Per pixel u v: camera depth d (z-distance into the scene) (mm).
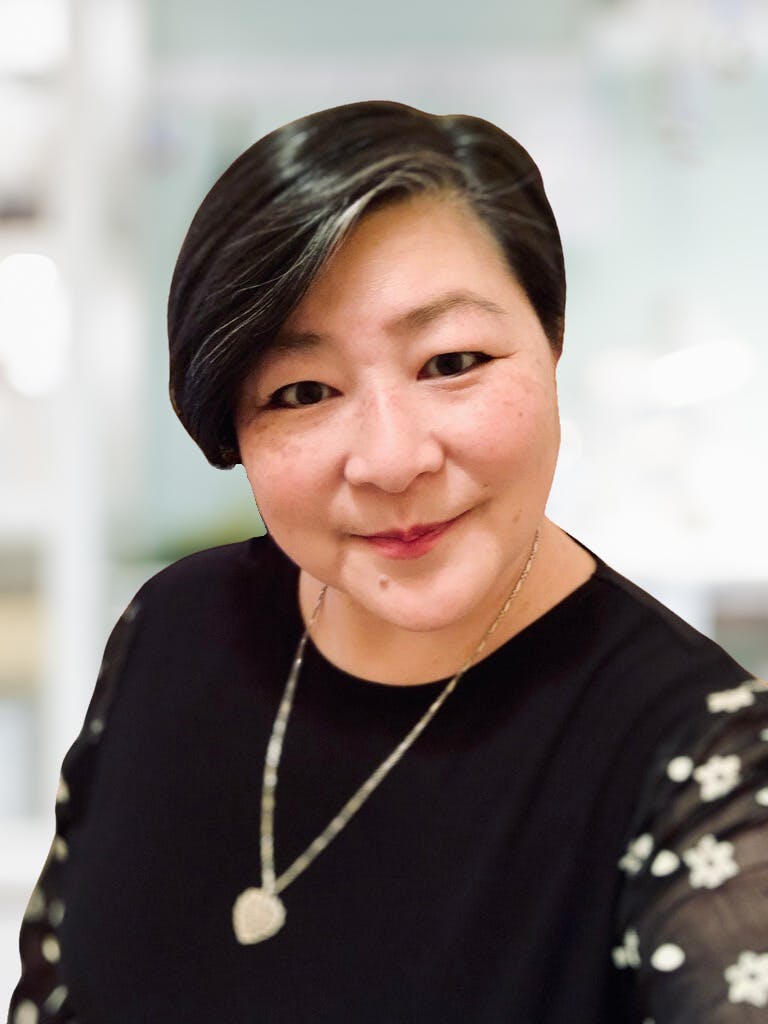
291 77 2225
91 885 824
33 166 2211
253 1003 725
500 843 679
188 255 637
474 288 622
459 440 623
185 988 756
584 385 2238
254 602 852
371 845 724
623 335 2248
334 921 718
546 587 726
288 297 609
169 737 832
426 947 682
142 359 2297
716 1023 539
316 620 804
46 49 2143
